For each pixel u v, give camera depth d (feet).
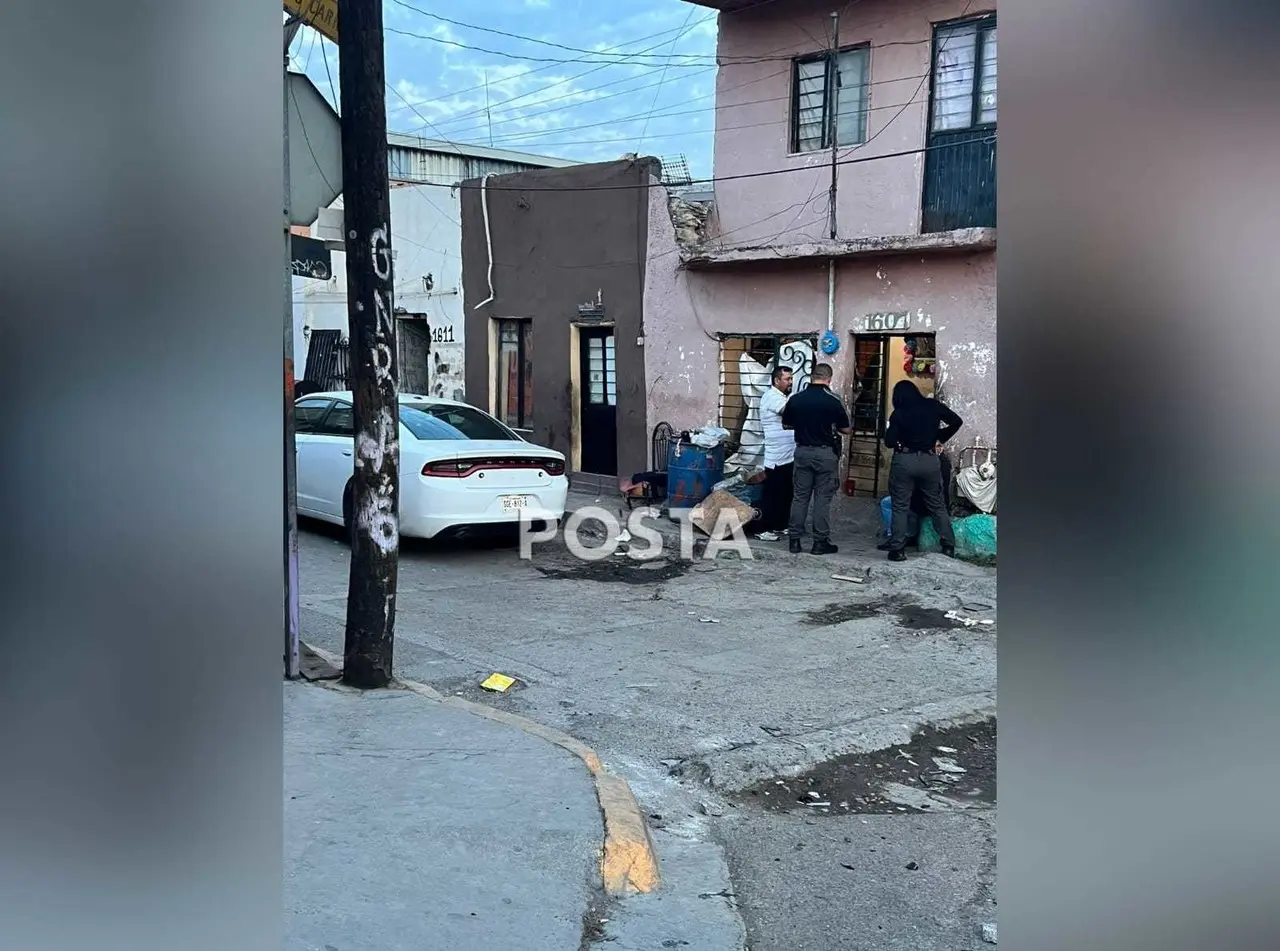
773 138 39.09
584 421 46.26
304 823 12.21
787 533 34.81
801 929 11.05
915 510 31.81
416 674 19.45
